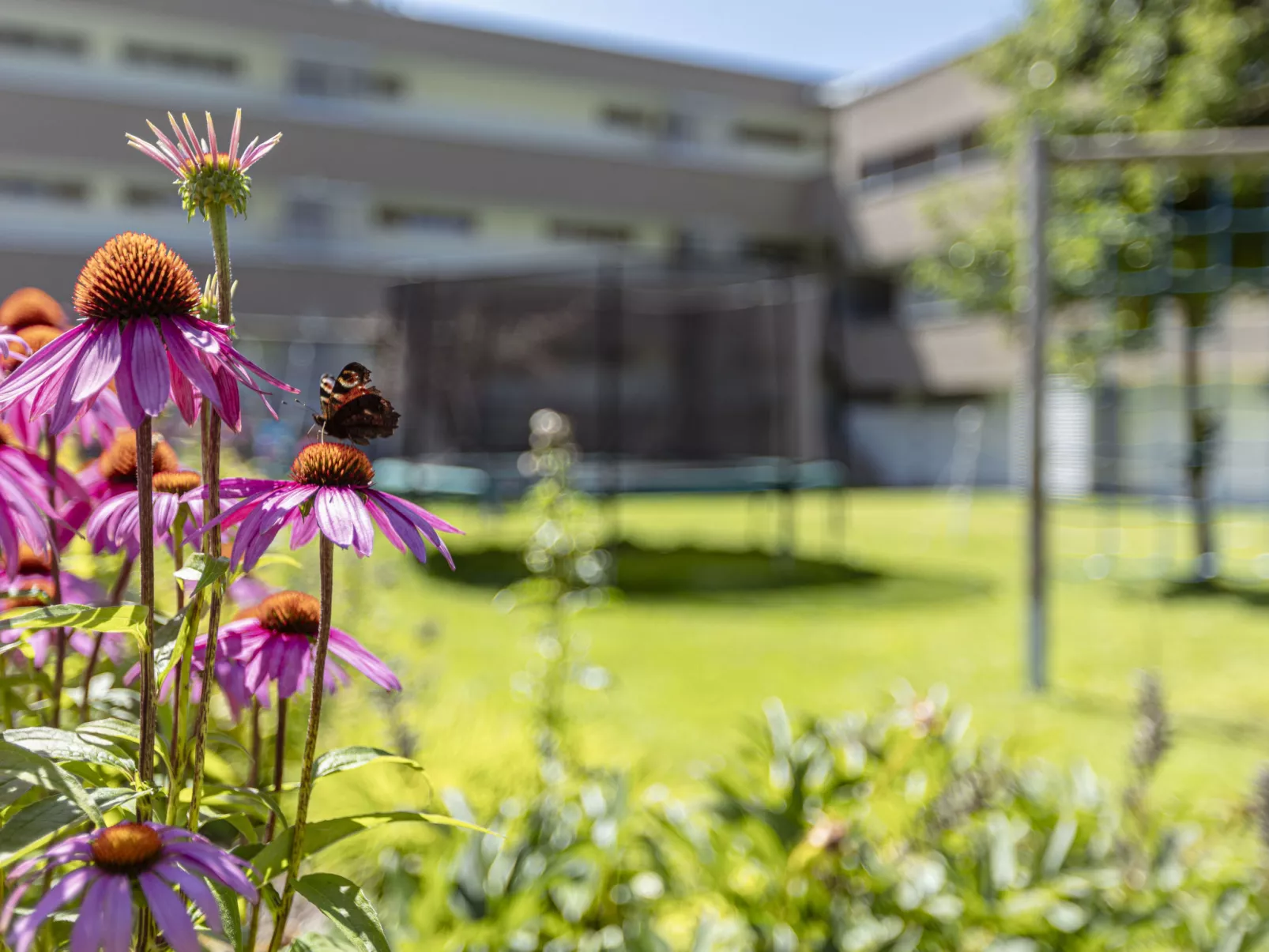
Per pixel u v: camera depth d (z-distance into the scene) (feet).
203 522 2.62
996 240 29.73
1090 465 29.71
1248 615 20.22
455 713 8.58
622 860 5.96
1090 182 25.55
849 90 77.00
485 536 32.07
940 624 18.69
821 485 29.17
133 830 1.94
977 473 60.64
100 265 2.20
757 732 6.93
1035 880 5.60
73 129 58.03
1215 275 25.07
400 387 34.55
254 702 3.05
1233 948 5.07
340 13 67.46
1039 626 13.84
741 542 32.89
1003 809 6.18
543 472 10.05
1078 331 27.02
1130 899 5.45
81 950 1.75
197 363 2.18
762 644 16.69
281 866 2.32
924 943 5.26
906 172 69.31
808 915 5.35
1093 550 30.96
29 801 2.55
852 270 71.10
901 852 5.80
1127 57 25.71
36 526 2.74
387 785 6.34
